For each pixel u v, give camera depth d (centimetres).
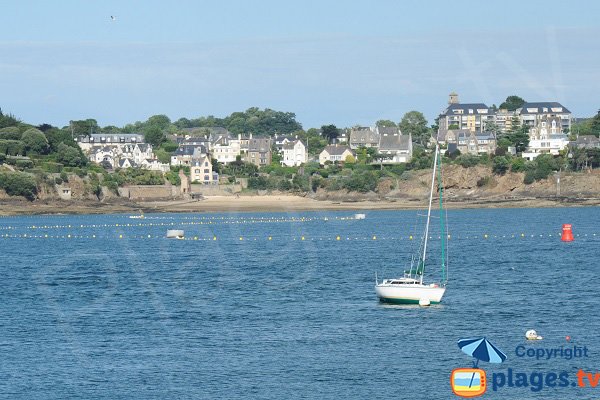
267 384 18388
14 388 18275
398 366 19550
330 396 17625
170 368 19612
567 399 17525
